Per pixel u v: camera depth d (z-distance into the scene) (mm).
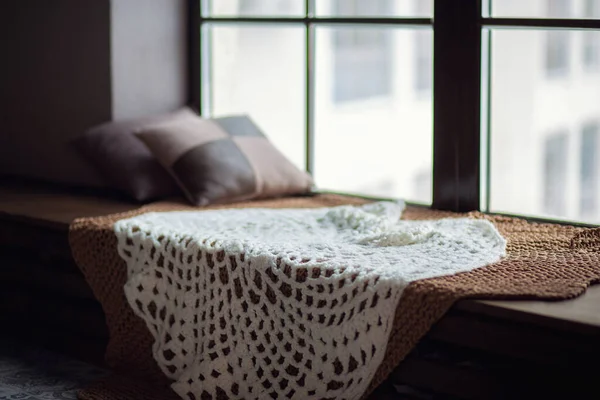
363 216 2951
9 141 4168
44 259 3283
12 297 3492
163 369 2842
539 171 17375
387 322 2365
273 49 11516
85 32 3799
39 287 3369
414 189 16422
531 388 2236
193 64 3984
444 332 2348
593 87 17281
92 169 3865
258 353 2619
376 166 16422
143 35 3822
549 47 16812
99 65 3777
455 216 3189
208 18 3916
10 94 4125
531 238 2828
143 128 3486
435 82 3275
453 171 3277
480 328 2279
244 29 11242
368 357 2398
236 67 4254
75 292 3236
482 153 3254
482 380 2314
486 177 3273
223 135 3510
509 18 3113
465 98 3219
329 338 2469
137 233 2896
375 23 3439
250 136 3578
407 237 2746
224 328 2682
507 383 2273
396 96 16328
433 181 3334
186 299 2760
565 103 17172
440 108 3275
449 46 3229
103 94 3785
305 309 2504
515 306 2209
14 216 3328
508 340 2238
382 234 2754
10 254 3459
